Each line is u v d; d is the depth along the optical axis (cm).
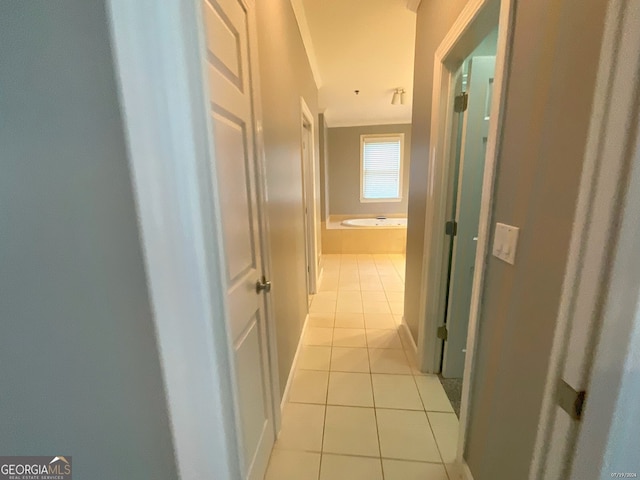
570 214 64
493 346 102
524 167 83
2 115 40
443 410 170
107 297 44
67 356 48
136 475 52
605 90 43
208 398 50
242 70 107
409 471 134
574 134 63
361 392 186
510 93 90
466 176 170
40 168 41
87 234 43
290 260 199
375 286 379
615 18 41
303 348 236
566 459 54
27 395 50
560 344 54
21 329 47
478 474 114
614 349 43
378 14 226
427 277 192
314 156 353
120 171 40
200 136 43
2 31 38
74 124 39
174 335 45
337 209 629
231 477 57
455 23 136
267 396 137
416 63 214
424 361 203
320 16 228
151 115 39
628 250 40
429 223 187
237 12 102
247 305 111
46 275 45
